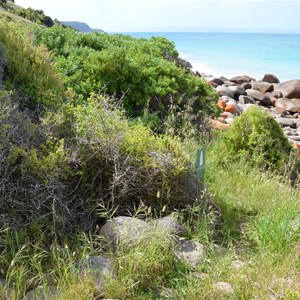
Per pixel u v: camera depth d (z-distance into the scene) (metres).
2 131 4.91
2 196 4.62
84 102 7.96
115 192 5.29
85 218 5.00
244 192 6.69
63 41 10.13
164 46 13.37
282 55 51.28
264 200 6.46
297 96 20.42
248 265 4.43
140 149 5.55
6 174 4.79
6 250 4.26
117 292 3.92
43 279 3.89
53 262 4.23
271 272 4.27
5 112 5.21
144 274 4.18
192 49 68.19
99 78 8.95
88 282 3.93
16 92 6.12
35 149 4.93
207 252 4.73
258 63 41.84
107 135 5.46
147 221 5.05
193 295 3.96
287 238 4.89
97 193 5.31
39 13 26.30
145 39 13.52
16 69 6.46
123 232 4.59
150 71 9.69
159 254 4.40
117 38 12.43
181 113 9.41
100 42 10.69
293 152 8.55
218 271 4.33
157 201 5.39
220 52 59.16
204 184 5.96
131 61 9.59
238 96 18.86
